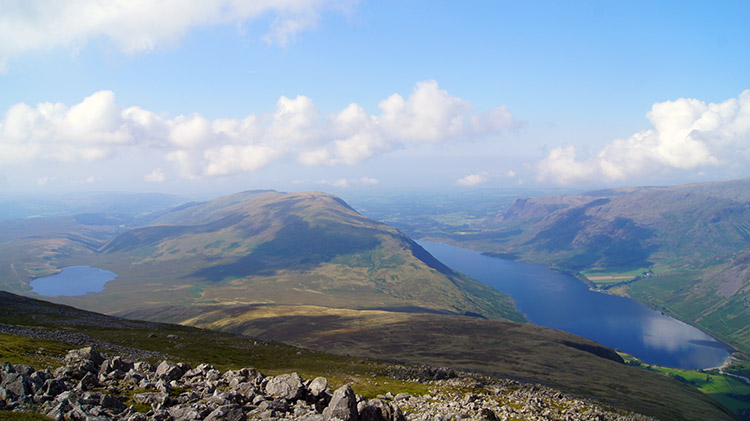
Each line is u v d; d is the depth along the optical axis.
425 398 56.06
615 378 174.25
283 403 33.47
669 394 161.38
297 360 101.75
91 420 24.53
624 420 61.41
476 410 46.91
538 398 67.94
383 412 33.03
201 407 30.55
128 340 91.75
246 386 38.09
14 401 26.52
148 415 27.73
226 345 109.19
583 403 73.88
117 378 38.50
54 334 77.31
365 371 91.94
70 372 36.44
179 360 74.44
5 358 41.38
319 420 29.56
